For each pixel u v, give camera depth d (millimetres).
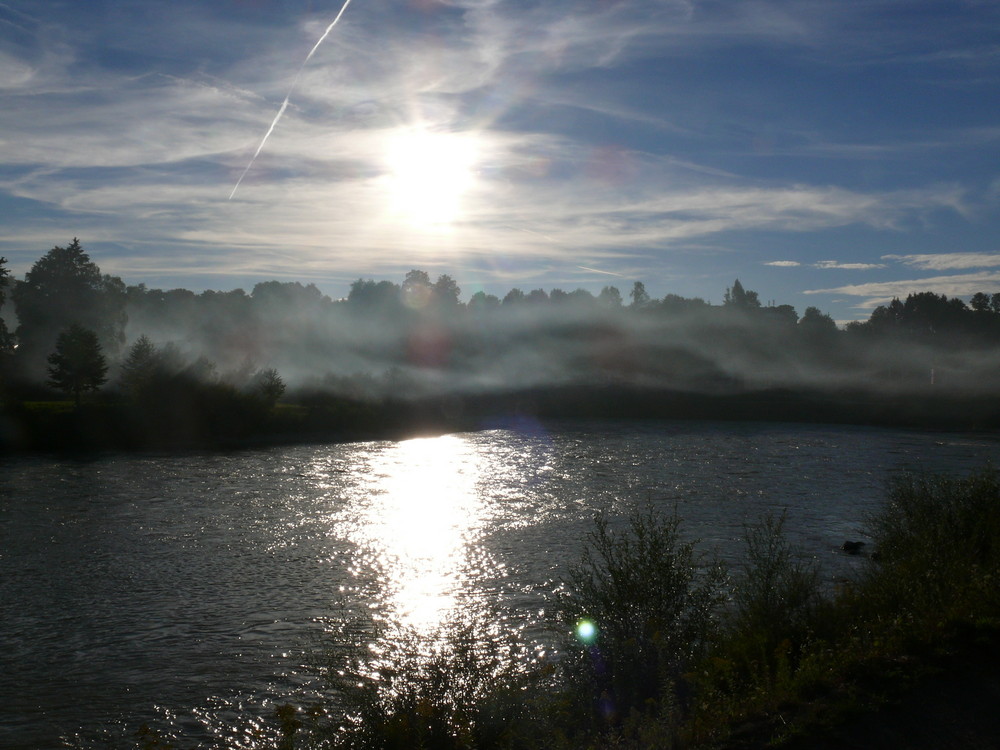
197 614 20281
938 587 11273
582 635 11305
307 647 17641
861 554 24328
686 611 12023
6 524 31797
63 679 16141
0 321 86438
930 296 149875
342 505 36938
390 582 23094
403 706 9320
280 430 75688
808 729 7781
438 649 16922
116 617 20094
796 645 11180
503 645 16500
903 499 18984
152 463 53562
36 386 88250
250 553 26969
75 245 99562
